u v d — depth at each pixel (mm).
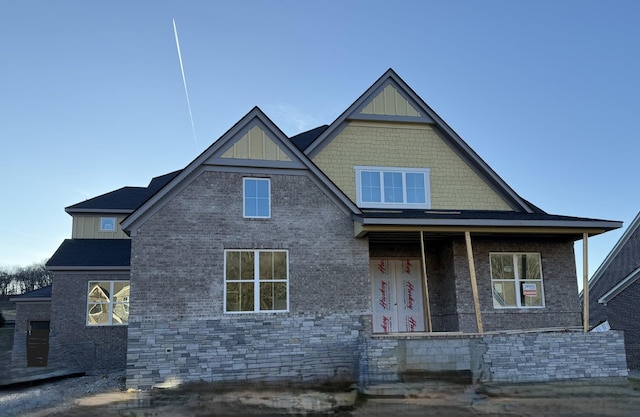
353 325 14086
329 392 11664
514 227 14508
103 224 23344
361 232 14195
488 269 15797
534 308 15852
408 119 17141
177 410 10117
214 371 13078
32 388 14992
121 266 19734
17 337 20750
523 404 10492
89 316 19562
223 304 13469
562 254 16453
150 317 12984
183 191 13820
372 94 17109
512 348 13695
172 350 12953
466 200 17172
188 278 13398
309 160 14641
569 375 13742
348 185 16469
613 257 26953
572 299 16203
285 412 9781
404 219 13930
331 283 14227
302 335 13758
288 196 14469
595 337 14148
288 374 13453
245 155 14383
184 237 13578
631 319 21016
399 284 16422
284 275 14070
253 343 13453
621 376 13945
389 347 13461
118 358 19312
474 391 11828
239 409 10062
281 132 14641
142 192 25859
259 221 14141
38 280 75875
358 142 16844
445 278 16109
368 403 10523
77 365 18922
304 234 14336
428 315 14086
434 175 17125
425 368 13391
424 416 9469
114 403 10977
